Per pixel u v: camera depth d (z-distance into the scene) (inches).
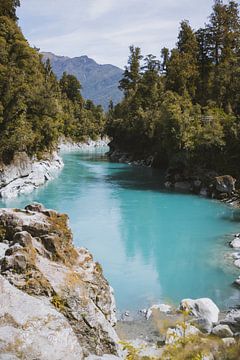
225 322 600.1
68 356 281.1
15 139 1827.0
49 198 1632.6
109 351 391.2
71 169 2696.9
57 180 2150.6
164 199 1633.9
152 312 655.1
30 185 1860.2
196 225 1239.5
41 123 2314.2
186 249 1011.3
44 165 2276.1
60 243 520.4
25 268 400.5
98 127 6127.0
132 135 3378.4
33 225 543.2
